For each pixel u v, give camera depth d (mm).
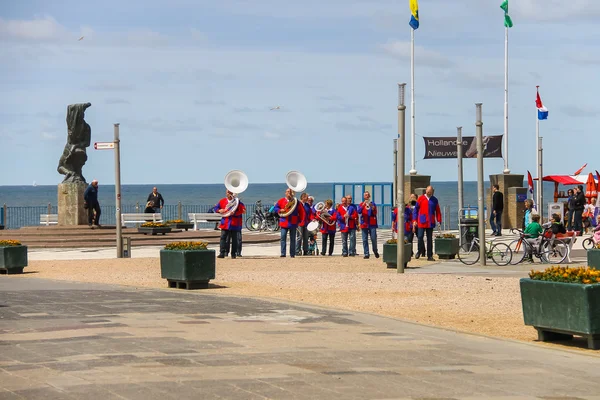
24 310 14961
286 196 28688
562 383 9547
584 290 11617
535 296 12281
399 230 22688
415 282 19953
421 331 13055
